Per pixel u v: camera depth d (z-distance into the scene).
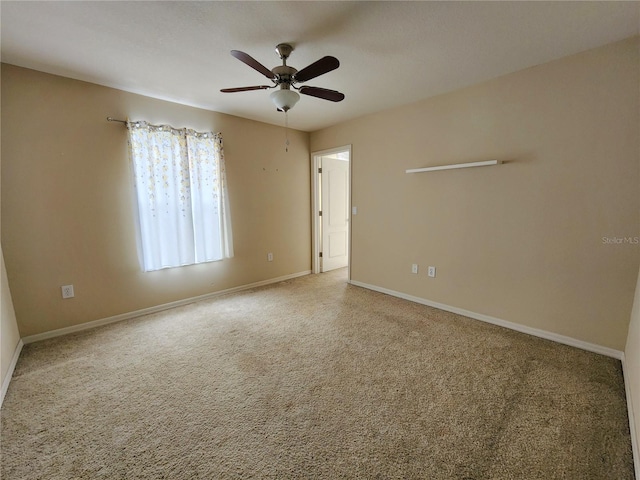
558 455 1.40
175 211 3.23
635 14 1.73
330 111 3.59
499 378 1.99
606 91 2.11
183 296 3.46
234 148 3.77
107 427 1.58
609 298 2.22
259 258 4.20
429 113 3.14
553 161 2.38
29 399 1.80
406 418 1.64
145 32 1.90
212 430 1.56
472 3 1.64
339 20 1.79
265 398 1.81
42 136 2.48
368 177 3.84
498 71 2.51
